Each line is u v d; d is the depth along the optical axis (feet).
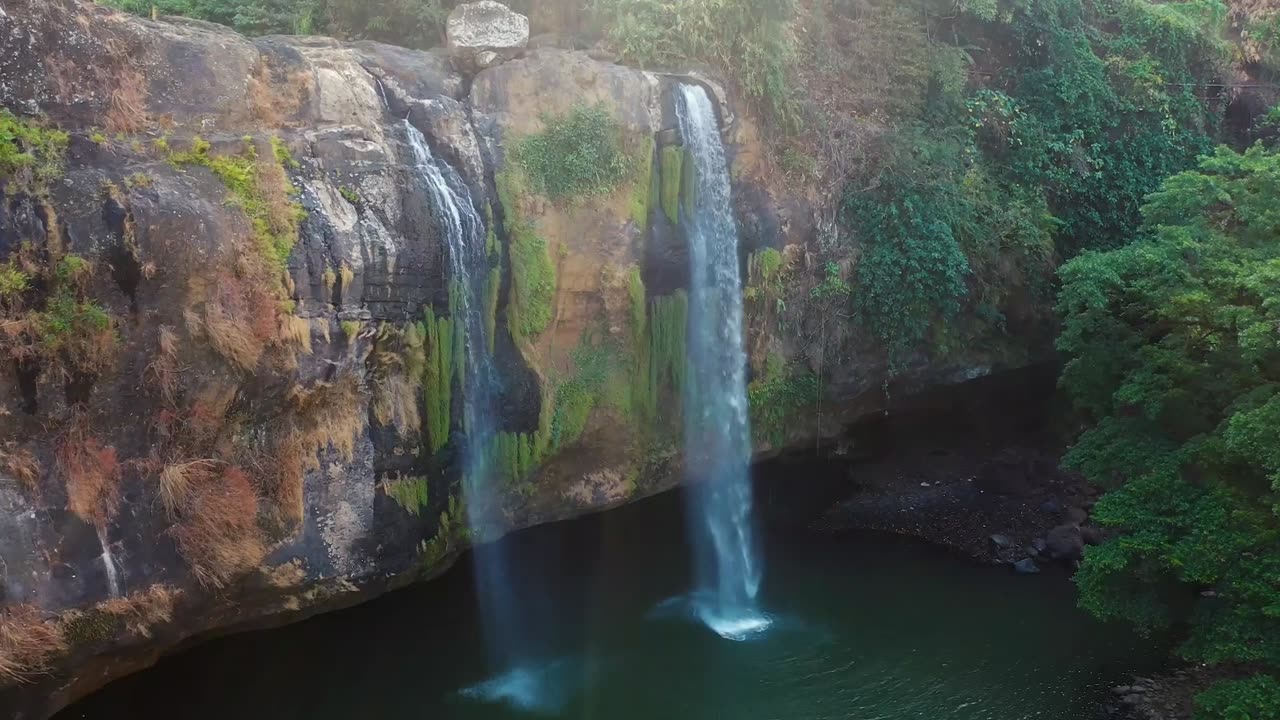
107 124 32.27
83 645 30.66
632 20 54.70
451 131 43.83
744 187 56.34
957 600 53.36
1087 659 46.70
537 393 47.52
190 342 31.86
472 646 46.91
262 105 37.22
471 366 43.98
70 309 29.30
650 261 51.01
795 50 60.44
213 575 33.24
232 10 59.00
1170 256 44.55
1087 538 59.21
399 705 41.68
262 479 35.01
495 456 46.26
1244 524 37.04
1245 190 44.39
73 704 33.65
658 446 54.29
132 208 30.58
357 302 37.11
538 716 41.09
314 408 36.42
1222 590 36.88
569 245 48.11
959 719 41.57
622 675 45.03
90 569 30.27
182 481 31.99
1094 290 47.37
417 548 41.37
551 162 46.96
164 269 31.01
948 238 59.98
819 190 59.16
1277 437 33.78
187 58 35.17
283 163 35.96
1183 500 39.83
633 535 55.62
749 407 58.29
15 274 28.17
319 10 59.67
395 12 58.34
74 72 31.63
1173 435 45.03
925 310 60.54
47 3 31.17
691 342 53.93
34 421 29.09
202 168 33.47
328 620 41.04
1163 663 46.11
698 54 55.36
